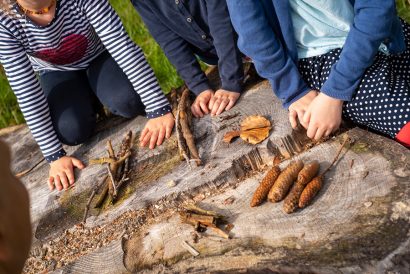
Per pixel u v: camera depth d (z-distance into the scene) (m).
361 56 2.29
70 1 2.76
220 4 2.64
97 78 3.05
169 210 2.39
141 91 2.80
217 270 1.98
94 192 2.59
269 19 2.48
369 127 2.48
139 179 2.59
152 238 2.27
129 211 2.44
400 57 2.63
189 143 2.57
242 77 2.79
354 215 2.01
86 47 2.96
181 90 3.05
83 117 2.96
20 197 1.17
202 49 3.03
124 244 2.32
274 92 2.54
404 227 1.90
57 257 2.41
